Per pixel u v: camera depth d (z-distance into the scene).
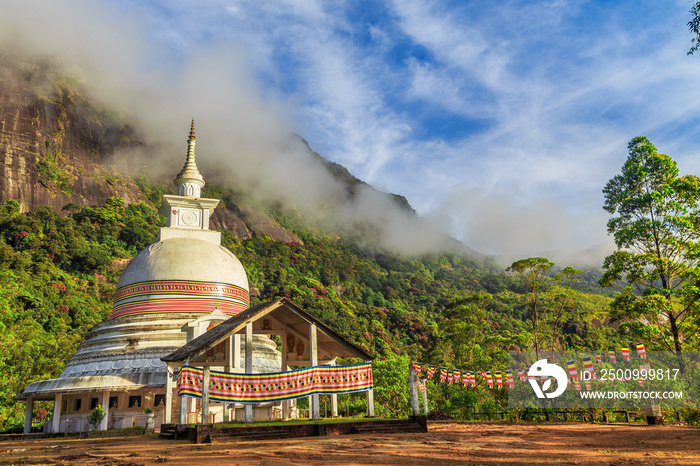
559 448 14.95
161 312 37.56
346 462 11.74
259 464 11.49
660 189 39.00
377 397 58.84
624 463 10.99
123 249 146.50
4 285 93.31
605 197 43.06
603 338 88.62
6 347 56.75
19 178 144.88
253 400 21.70
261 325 29.27
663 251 39.66
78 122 174.12
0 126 148.88
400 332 157.75
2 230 128.25
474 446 15.73
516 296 175.50
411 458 12.48
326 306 148.62
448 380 27.78
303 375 22.98
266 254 178.25
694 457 12.07
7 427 45.84
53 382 34.91
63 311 104.12
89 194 160.62
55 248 127.31
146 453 15.02
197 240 41.81
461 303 77.94
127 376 33.84
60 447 19.73
